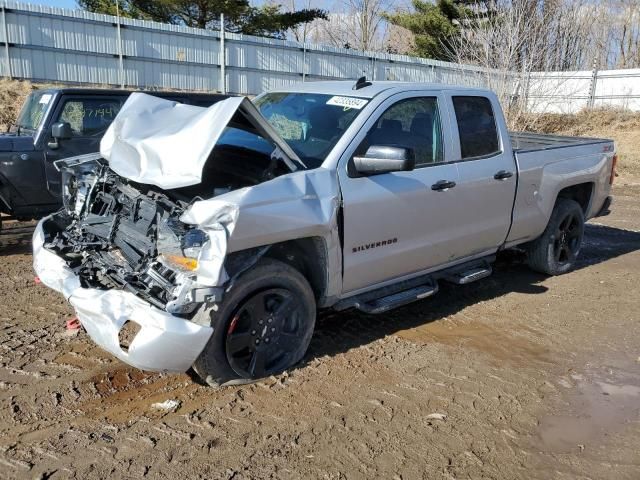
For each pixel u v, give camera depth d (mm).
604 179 6688
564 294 5949
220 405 3584
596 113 25516
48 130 7148
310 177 3840
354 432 3389
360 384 3930
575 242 6613
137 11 24297
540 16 22703
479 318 5234
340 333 4750
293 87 5230
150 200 3736
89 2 24203
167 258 3439
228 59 20719
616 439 3434
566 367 4340
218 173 4074
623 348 4711
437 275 5008
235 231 3320
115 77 18500
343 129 4270
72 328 4559
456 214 4824
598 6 37719
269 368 3926
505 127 5406
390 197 4238
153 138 3682
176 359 3277
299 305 3926
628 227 9492
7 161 6816
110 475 2914
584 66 34656
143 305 3293
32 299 5234
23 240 7422
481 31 21156
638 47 39594
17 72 16734
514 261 7043
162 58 19312
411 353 4441
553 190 5863
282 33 27500
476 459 3203
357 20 38719
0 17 16188
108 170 4211
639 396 3947
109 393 3672
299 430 3375
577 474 3107
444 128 4816
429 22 30172
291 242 3891
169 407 3537
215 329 3510
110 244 3977
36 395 3609
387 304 4398
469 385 4000
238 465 3043
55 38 17172
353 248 4102
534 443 3373
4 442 3133
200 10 23922
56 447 3113
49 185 7152
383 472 3055
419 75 25281
